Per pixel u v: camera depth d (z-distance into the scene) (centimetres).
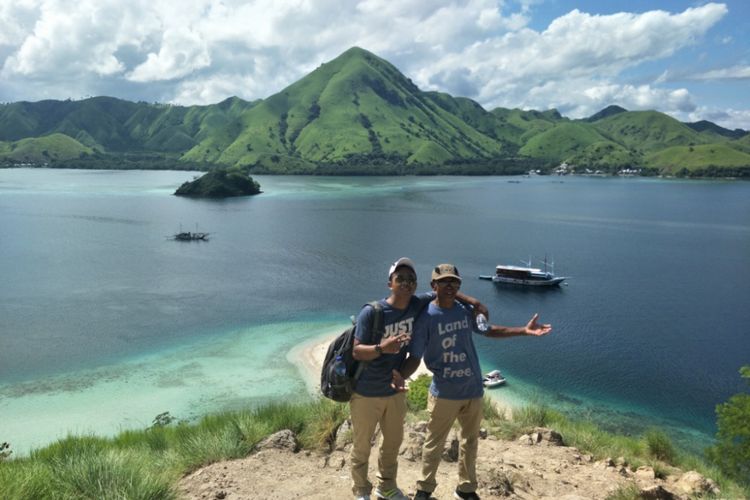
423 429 897
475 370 611
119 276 7800
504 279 8056
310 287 7400
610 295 7319
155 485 650
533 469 841
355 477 624
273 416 1038
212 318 5828
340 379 585
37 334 5150
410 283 568
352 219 15212
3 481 614
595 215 17188
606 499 709
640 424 3619
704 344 5247
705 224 15238
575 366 4666
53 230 12169
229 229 12925
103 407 3619
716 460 1758
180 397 3803
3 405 3625
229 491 681
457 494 644
